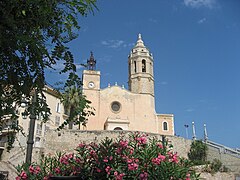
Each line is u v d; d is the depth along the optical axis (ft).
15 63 15.34
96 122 173.37
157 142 27.22
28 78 15.71
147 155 23.61
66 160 28.63
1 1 13.32
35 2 13.44
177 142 145.69
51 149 125.49
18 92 16.12
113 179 22.79
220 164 129.29
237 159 135.03
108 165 23.73
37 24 14.56
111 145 25.39
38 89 16.72
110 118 172.96
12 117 17.21
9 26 13.69
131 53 211.61
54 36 16.48
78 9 15.72
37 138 144.77
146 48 212.84
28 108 17.25
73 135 130.52
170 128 185.98
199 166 114.52
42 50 14.69
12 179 98.58
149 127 180.45
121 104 181.88
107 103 180.45
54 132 128.88
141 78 197.06
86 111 19.04
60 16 15.93
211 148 147.02
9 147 19.57
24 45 14.08
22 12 13.10
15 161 111.34
